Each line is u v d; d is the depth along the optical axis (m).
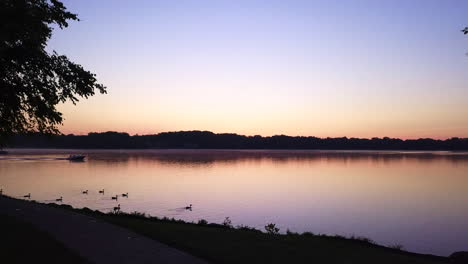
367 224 43.66
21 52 16.42
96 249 10.77
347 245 14.02
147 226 14.52
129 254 10.30
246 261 10.04
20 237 11.86
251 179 100.88
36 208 19.12
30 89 17.59
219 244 11.82
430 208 55.12
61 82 18.20
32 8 16.41
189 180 96.44
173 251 10.74
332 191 76.50
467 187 82.06
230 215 49.75
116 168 132.75
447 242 34.94
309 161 198.75
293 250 11.75
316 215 49.88
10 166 135.12
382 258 11.95
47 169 123.44
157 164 158.38
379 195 69.94
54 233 12.76
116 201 61.16
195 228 15.25
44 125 20.08
